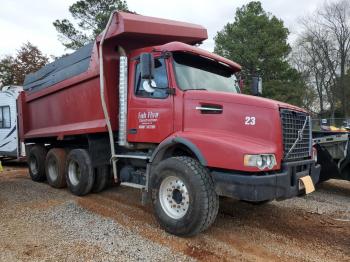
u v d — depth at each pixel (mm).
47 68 9484
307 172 5379
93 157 7488
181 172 5012
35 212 6355
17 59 35438
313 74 46406
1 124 13680
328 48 44844
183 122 5469
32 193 8070
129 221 5832
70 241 4945
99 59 6773
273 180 4652
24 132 10758
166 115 5688
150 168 5695
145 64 5531
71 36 34875
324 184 9055
